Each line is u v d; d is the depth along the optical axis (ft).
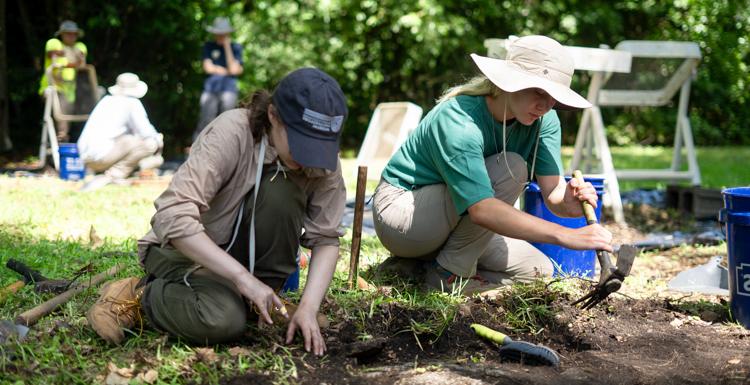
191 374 9.48
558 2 53.06
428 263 14.28
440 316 11.68
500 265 13.98
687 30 58.49
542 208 15.21
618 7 57.98
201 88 45.88
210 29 37.91
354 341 10.90
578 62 23.75
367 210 24.39
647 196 28.78
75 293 12.31
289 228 10.52
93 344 10.41
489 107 12.56
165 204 9.72
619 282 11.17
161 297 10.30
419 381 9.61
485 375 9.87
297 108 9.23
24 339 10.49
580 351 11.35
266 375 9.45
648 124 59.11
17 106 43.88
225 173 9.95
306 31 48.24
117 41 43.75
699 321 12.57
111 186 28.14
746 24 58.39
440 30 47.50
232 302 10.19
